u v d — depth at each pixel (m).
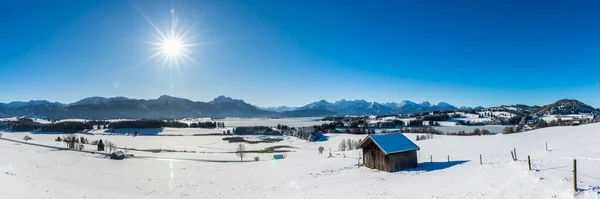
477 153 52.41
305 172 42.34
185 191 32.88
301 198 25.75
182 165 61.62
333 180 33.91
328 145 127.12
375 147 39.44
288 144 137.00
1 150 75.62
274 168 49.19
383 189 25.06
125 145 134.00
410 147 38.88
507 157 41.12
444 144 68.25
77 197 25.91
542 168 21.73
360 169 40.06
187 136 183.25
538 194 16.48
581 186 16.08
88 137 177.00
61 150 97.62
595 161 23.34
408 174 33.16
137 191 32.25
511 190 18.02
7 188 24.61
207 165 60.66
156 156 87.25
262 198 27.53
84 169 50.22
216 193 31.52
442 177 25.91
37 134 193.62
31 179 31.53
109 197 27.48
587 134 62.88
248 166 54.91
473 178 22.84
